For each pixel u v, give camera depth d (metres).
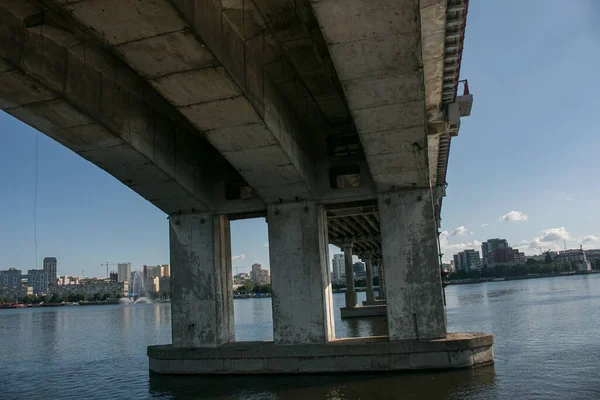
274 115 15.99
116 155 16.45
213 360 18.62
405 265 18.16
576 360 18.44
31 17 11.59
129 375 20.78
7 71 11.65
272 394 14.90
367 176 19.25
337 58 11.97
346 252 50.75
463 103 20.89
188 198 19.42
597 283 120.94
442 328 17.64
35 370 24.31
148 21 10.39
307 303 18.61
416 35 11.20
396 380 15.81
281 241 19.20
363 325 38.34
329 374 17.41
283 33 13.65
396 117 14.64
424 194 18.41
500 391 13.88
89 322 72.88
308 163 19.27
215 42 11.85
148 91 16.08
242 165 17.28
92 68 14.18
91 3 9.78
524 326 31.50
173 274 20.05
